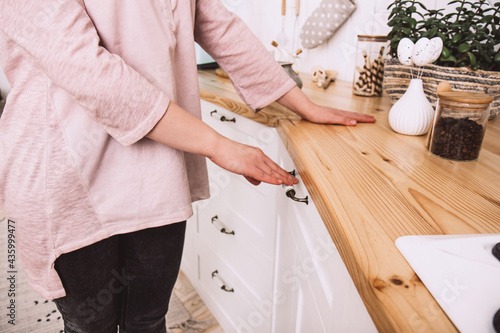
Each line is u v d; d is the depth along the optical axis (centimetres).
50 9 52
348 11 150
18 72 62
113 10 61
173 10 68
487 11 102
